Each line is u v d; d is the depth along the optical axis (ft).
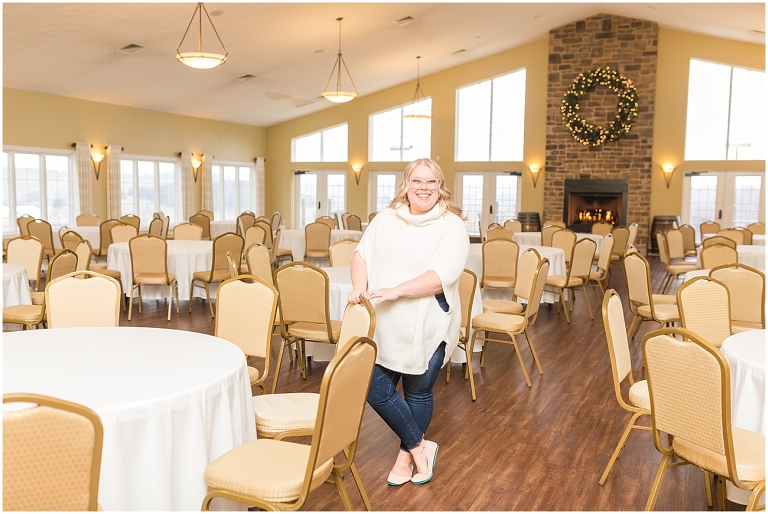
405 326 8.80
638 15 44.45
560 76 47.29
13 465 4.53
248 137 56.34
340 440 6.75
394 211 9.25
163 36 31.94
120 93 41.22
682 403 7.25
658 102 46.96
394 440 11.46
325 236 32.19
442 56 46.60
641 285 16.85
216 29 32.17
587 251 22.82
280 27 33.60
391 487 9.52
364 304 8.30
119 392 6.64
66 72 35.70
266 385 14.75
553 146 47.93
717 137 46.47
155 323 21.44
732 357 8.76
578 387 14.89
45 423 4.57
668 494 9.39
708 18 39.96
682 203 47.50
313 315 13.48
